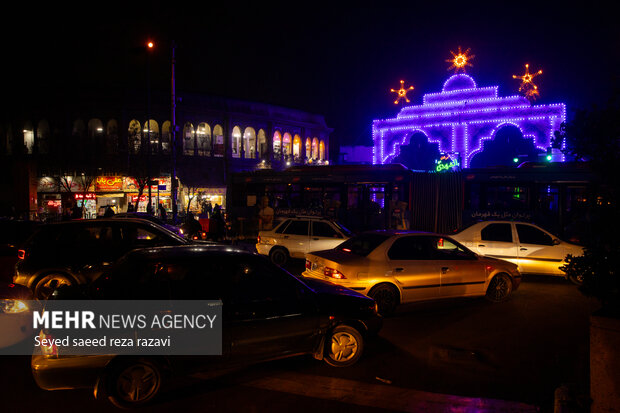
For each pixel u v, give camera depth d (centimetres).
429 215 1692
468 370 516
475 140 2980
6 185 3212
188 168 3441
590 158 376
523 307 815
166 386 472
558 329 673
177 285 467
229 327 456
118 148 3209
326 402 433
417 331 667
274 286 508
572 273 371
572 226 380
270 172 1872
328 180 1809
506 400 438
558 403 362
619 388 321
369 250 789
